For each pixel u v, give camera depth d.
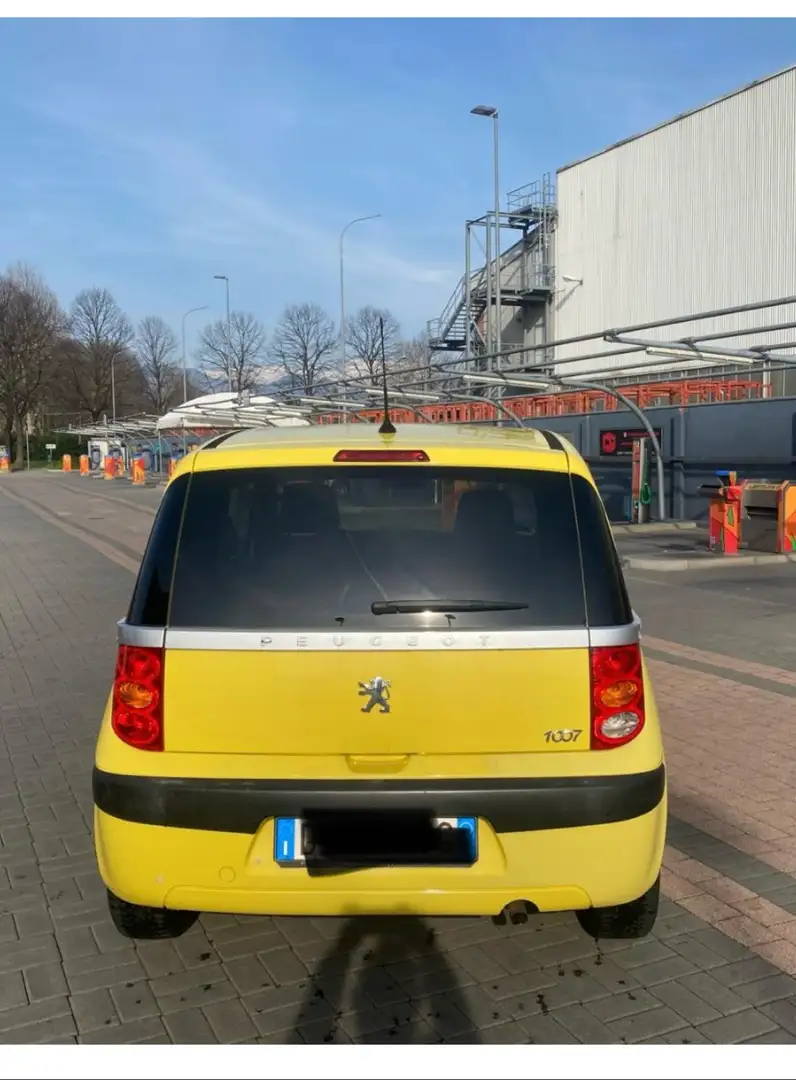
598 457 21.83
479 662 2.75
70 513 25.20
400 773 2.74
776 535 13.79
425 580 2.81
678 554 13.91
